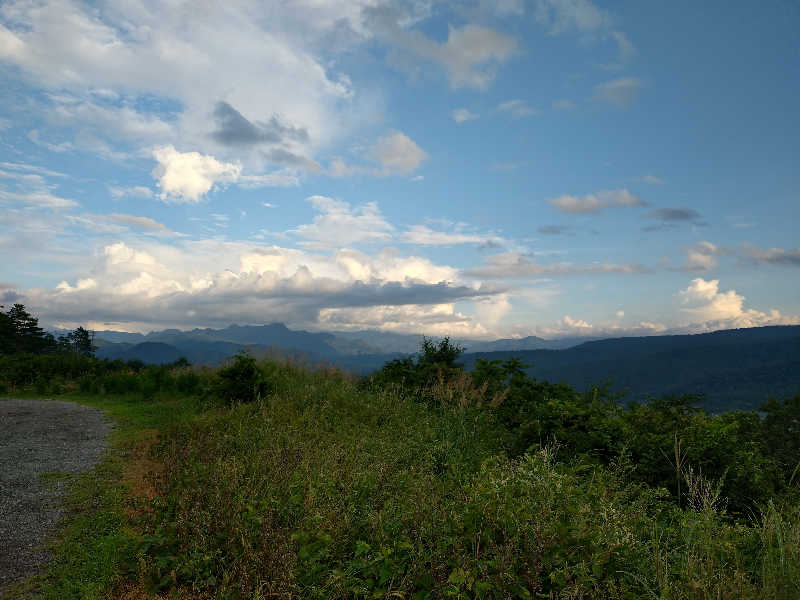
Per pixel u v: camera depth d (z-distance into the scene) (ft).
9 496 21.06
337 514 15.87
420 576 12.57
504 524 13.74
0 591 13.56
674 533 14.99
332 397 39.09
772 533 13.09
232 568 13.74
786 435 48.24
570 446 24.35
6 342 178.91
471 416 33.24
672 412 25.73
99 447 30.73
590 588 11.63
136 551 15.29
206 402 43.37
